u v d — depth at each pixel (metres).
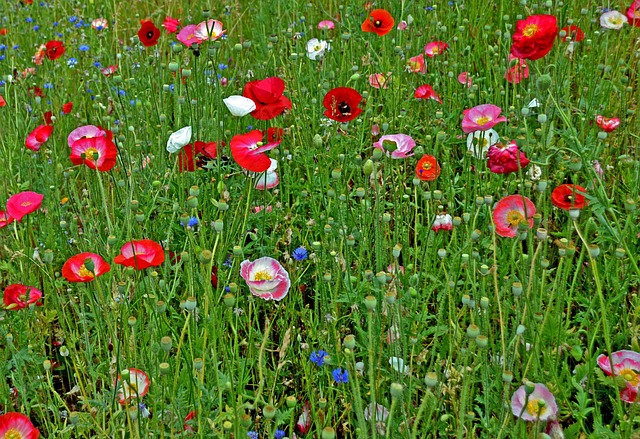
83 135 2.80
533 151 2.80
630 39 3.38
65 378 2.57
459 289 2.57
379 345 2.36
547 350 2.36
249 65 3.49
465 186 2.79
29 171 3.01
